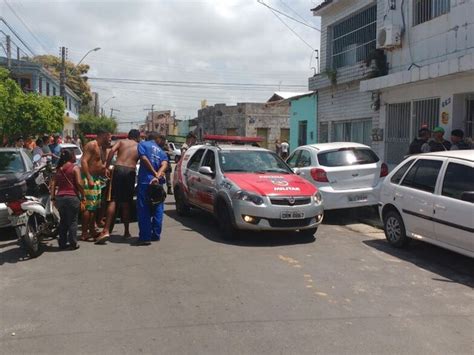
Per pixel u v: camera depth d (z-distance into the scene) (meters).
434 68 11.30
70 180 7.89
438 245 7.13
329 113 18.70
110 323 4.85
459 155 7.12
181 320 4.92
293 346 4.34
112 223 8.81
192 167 10.70
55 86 41.59
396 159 14.23
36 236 7.50
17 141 16.56
